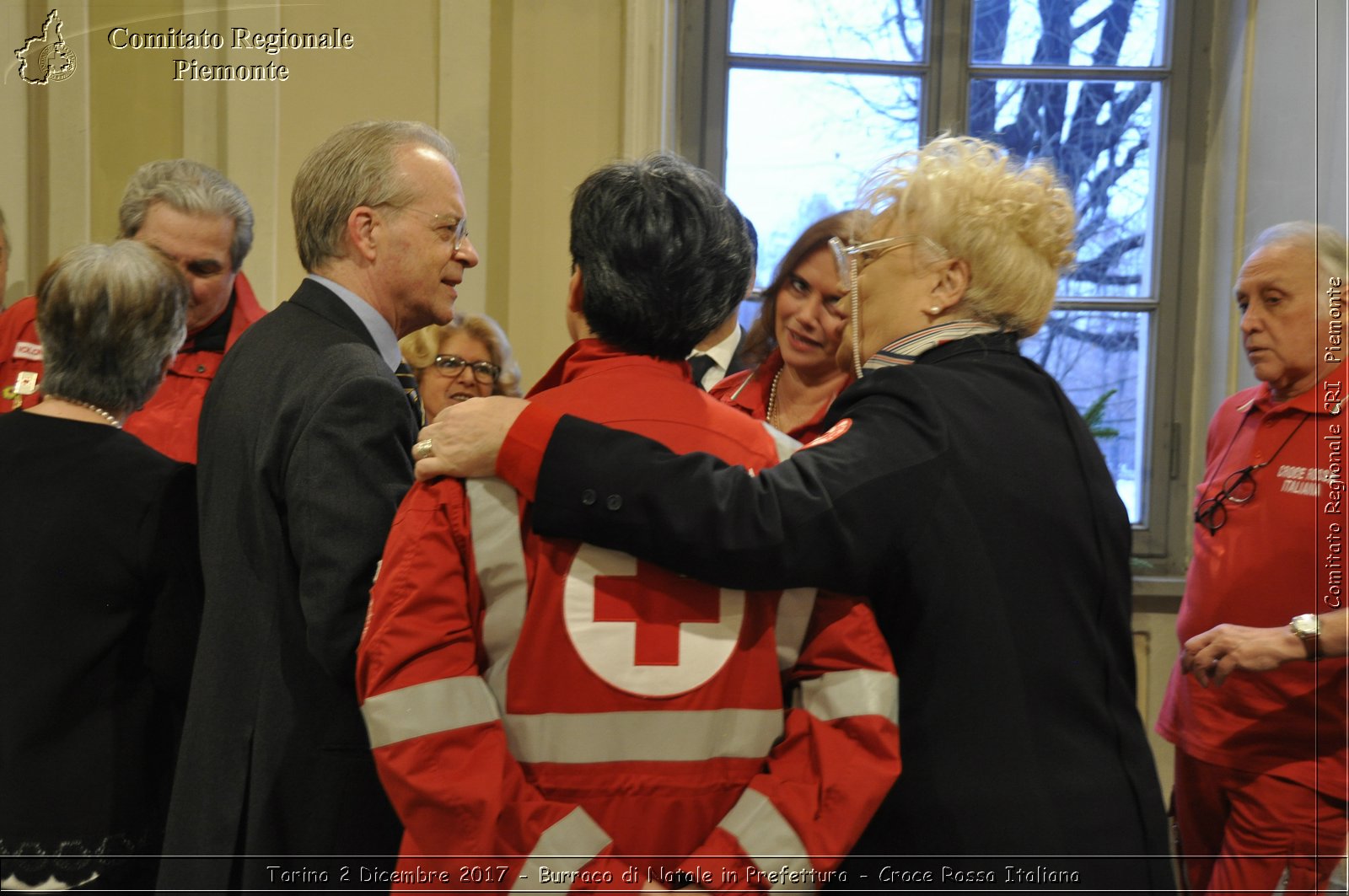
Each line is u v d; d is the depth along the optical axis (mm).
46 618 1471
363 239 1562
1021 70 3256
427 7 2723
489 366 2287
